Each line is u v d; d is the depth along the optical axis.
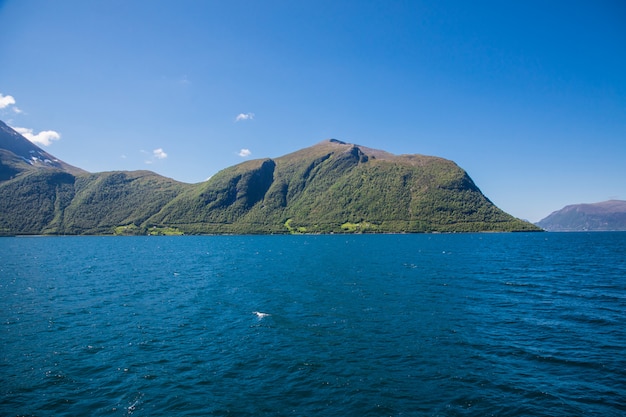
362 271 70.50
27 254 123.88
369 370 23.19
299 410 18.56
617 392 19.95
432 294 46.59
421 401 19.28
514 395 19.77
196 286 55.34
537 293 47.12
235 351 26.77
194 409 18.80
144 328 32.69
